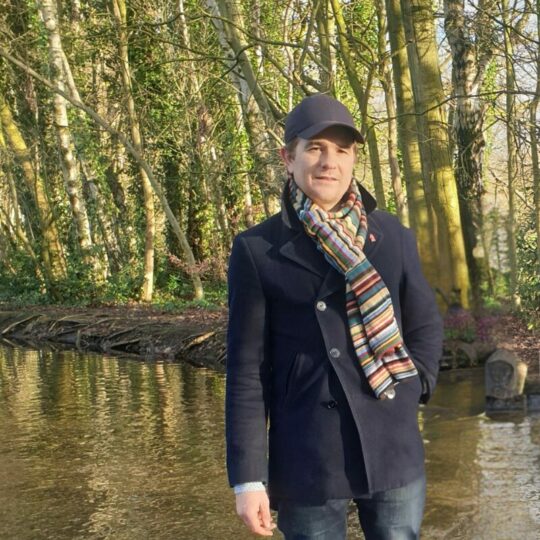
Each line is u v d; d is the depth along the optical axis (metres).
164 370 11.85
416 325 2.09
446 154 10.16
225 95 21.66
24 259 24.77
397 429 2.06
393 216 2.16
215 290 22.73
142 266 24.34
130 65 22.23
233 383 2.12
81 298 22.38
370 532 2.13
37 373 12.02
